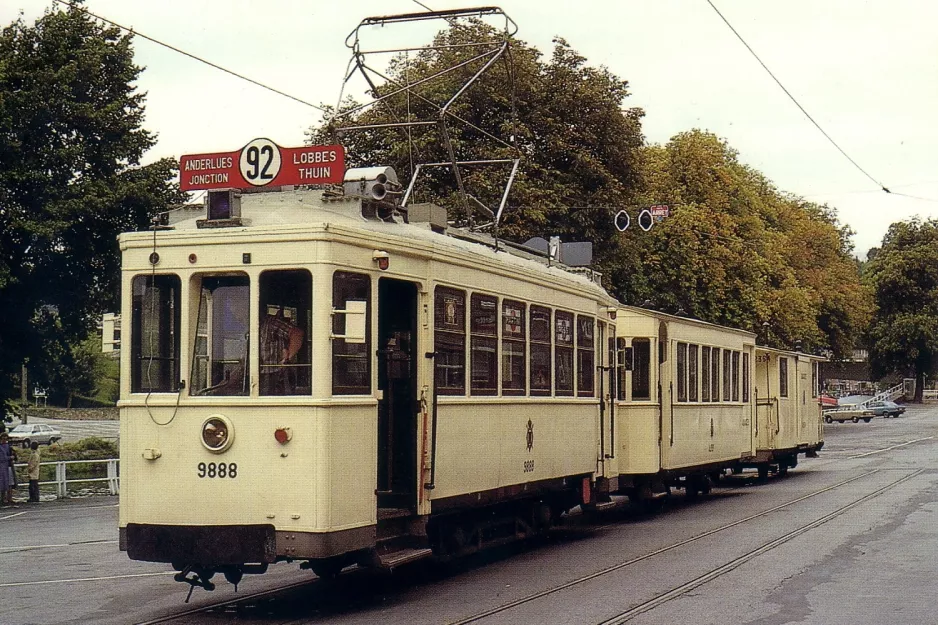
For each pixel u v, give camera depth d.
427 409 11.30
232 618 10.01
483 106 30.97
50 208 27.47
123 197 28.53
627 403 19.48
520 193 29.20
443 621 9.66
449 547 12.61
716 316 44.19
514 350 13.54
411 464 11.19
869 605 10.42
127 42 30.03
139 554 10.00
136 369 10.16
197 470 9.88
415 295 11.30
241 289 9.98
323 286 9.73
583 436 16.06
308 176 10.91
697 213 42.91
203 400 9.87
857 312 66.75
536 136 31.81
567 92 31.97
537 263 15.43
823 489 24.78
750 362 26.75
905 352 88.56
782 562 13.25
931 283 88.88
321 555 9.52
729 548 14.63
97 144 29.11
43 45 29.08
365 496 10.17
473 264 12.38
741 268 45.47
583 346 16.20
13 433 50.81
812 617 9.85
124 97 29.91
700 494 24.80
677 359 21.06
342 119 30.50
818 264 64.62
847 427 64.00
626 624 9.55
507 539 14.11
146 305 10.18
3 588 12.09
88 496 27.98
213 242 9.99
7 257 27.69
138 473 10.05
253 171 11.05
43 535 18.19
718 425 23.77
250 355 9.83
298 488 9.59
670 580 11.99
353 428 10.02
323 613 10.23
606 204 31.52
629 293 36.66
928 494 22.80
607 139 32.34
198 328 10.04
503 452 13.13
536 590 11.45
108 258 29.19
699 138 46.91
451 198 28.22
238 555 9.71
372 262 10.41
